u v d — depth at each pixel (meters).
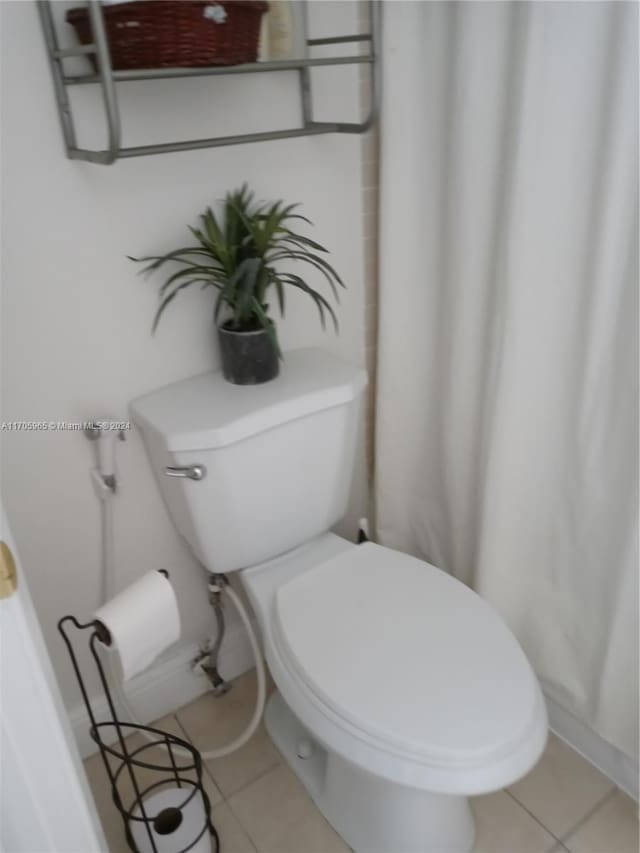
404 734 0.96
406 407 1.53
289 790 1.40
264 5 1.00
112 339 1.19
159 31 0.90
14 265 1.05
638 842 1.27
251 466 1.20
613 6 0.94
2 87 0.97
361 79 1.35
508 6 1.07
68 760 0.68
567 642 1.37
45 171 1.04
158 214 1.17
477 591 1.42
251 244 1.20
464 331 1.32
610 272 1.04
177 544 1.43
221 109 1.18
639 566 1.13
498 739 0.95
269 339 1.24
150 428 1.17
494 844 1.28
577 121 1.01
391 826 1.20
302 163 1.32
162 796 1.27
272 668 1.15
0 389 1.11
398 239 1.37
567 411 1.20
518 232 1.11
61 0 0.98
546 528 1.31
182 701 1.58
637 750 1.29
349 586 1.22
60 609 1.32
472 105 1.15
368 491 1.76
